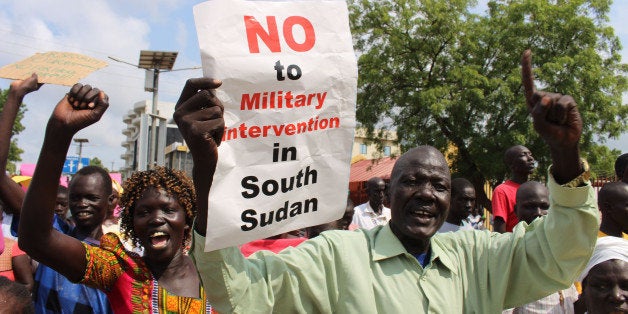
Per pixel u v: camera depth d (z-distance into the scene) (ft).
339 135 7.72
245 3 7.23
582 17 67.31
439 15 70.23
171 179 9.41
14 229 13.38
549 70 65.51
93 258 8.58
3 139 10.07
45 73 7.36
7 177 10.63
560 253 7.33
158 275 9.20
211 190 6.99
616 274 9.67
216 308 7.01
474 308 8.02
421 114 71.41
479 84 69.36
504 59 71.00
